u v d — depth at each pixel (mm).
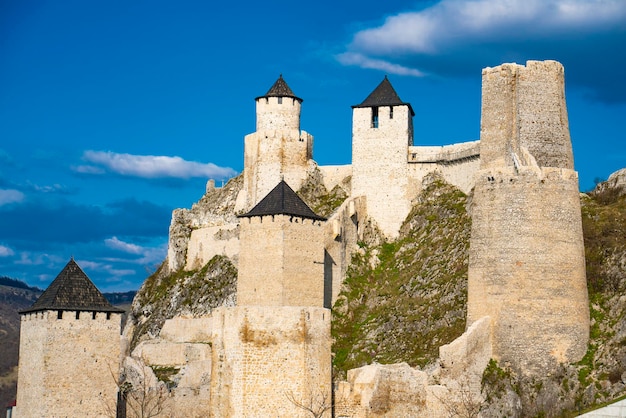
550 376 91312
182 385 95125
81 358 82875
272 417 82000
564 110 99062
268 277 102312
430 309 107750
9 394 131000
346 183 132875
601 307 97062
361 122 129000
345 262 119750
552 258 93500
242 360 82812
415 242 121250
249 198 133500
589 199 113250
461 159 123875
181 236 142750
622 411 79625
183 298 133125
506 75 98812
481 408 90125
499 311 93438
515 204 94375
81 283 84812
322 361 84062
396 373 88750
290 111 133750
